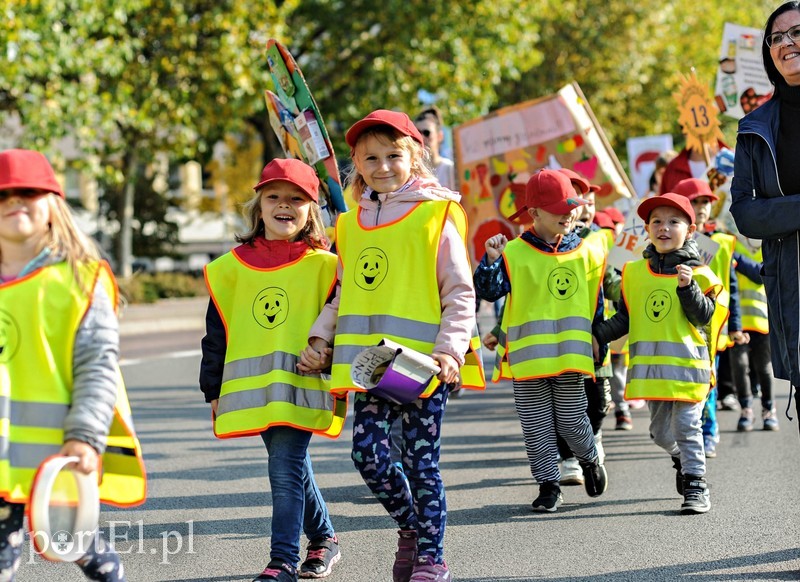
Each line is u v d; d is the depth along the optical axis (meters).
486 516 11.14
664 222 11.43
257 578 8.11
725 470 13.07
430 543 8.20
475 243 18.58
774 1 63.03
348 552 9.86
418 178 8.66
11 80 34.28
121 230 55.81
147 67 41.94
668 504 11.45
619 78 56.56
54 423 6.61
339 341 8.40
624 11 56.16
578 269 11.41
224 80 43.03
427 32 44.94
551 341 11.15
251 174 76.06
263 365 8.66
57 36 35.25
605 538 10.11
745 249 16.25
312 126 10.69
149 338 39.12
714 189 16.70
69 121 37.16
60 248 6.74
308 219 9.05
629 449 14.77
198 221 93.81
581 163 17.78
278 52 10.95
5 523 6.61
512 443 15.55
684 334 11.23
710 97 17.16
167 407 20.25
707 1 61.34
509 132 18.19
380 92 45.12
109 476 7.00
